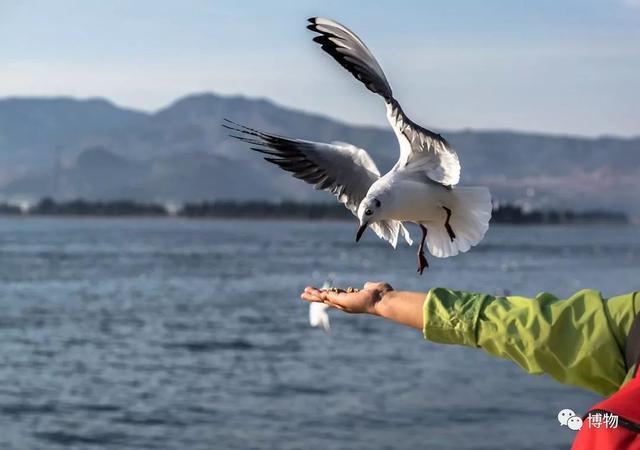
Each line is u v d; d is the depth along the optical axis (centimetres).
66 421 2075
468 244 421
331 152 466
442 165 410
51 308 4941
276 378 2706
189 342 3597
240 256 10875
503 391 2430
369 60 364
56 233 19138
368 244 15312
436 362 2989
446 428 1994
